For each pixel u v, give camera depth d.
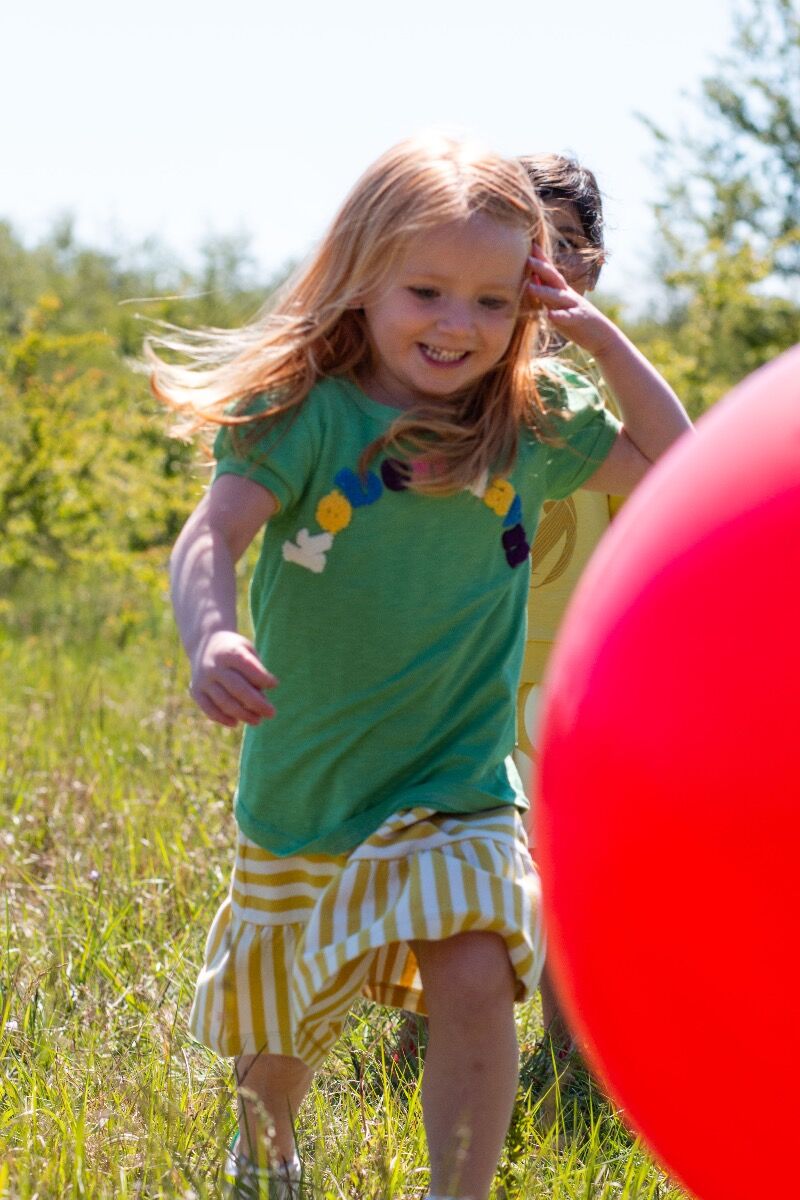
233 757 6.09
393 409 2.75
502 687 2.77
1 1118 2.98
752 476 1.99
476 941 2.53
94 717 6.95
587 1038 2.19
